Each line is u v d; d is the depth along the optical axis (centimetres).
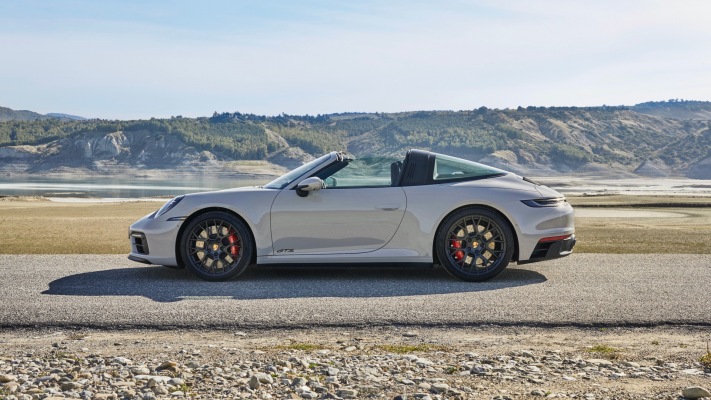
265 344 414
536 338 430
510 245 620
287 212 627
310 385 321
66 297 550
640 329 454
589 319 471
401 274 664
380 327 456
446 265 623
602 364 360
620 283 609
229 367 351
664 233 1562
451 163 653
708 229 1811
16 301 534
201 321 470
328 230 627
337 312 492
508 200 623
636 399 294
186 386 318
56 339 433
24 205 5806
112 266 727
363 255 628
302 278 641
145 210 4341
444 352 390
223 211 638
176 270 694
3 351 400
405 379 329
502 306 511
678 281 618
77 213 3794
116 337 436
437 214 623
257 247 629
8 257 801
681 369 350
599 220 2752
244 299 541
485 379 330
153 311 497
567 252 644
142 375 335
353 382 326
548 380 328
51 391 309
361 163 648
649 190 15675
